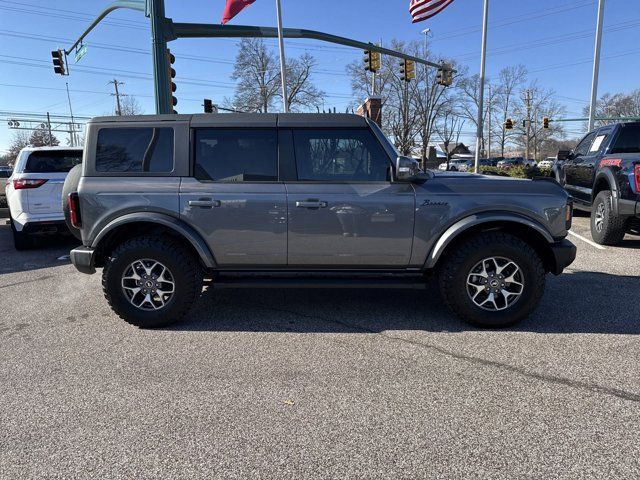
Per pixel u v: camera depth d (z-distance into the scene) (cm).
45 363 370
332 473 238
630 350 381
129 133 434
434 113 4416
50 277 651
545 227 424
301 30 1309
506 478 233
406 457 250
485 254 417
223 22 1257
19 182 777
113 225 427
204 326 447
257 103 5522
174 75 1130
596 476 234
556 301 504
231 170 430
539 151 9156
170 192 426
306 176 428
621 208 713
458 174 481
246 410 298
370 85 4412
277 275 443
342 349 390
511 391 318
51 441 268
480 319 425
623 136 814
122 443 265
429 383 330
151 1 972
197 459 251
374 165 429
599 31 1631
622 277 593
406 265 435
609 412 291
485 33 2156
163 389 326
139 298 443
